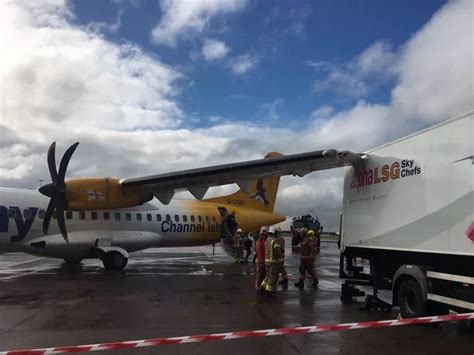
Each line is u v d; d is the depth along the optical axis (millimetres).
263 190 24094
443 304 7355
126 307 9297
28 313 8555
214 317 8375
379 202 8789
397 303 8125
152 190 16844
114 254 17391
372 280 9516
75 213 17188
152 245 19469
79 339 6590
